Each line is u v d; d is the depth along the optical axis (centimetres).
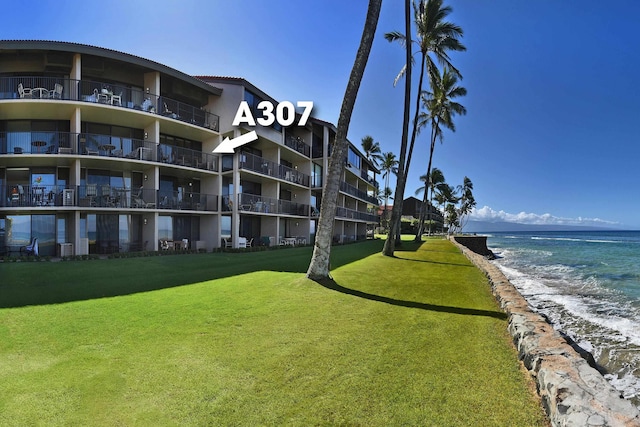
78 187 1764
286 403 361
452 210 9156
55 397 369
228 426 323
